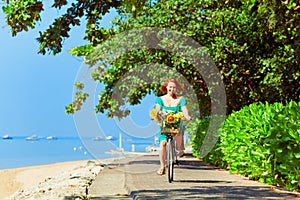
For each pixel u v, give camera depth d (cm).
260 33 1458
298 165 737
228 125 1181
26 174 2400
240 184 898
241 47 1456
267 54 1491
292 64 1349
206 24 1512
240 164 1064
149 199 692
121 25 1566
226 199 694
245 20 1487
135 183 904
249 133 980
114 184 971
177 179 995
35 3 711
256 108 1026
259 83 1473
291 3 1085
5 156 5203
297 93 1394
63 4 754
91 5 780
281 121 772
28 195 1001
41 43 775
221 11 1509
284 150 757
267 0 1138
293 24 1161
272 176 870
